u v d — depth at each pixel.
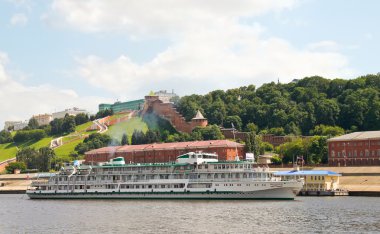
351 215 113.62
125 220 112.50
